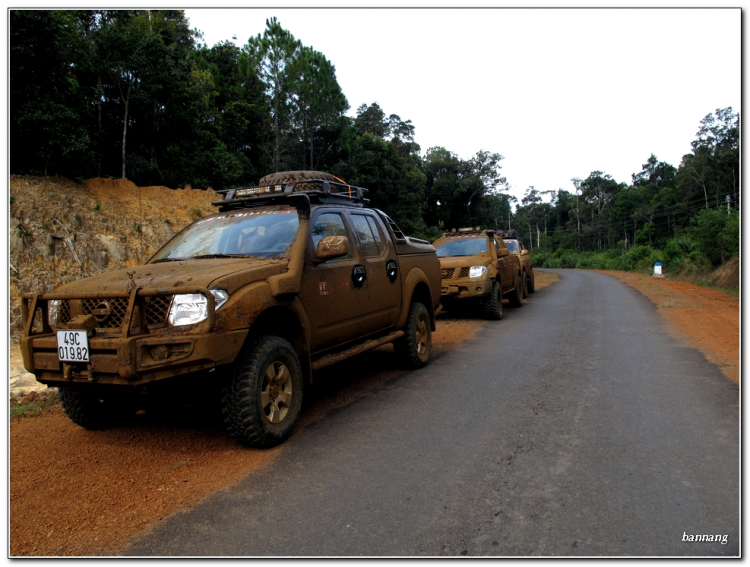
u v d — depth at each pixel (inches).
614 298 599.8
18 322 396.8
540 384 220.2
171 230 648.4
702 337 323.0
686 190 2559.1
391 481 130.3
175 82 756.0
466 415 181.3
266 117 1088.2
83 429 177.6
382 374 248.8
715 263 939.3
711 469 132.8
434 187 2266.2
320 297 183.3
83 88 655.8
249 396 145.9
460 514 113.0
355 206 235.0
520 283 559.2
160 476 137.6
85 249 517.7
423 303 277.9
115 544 105.1
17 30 512.4
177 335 132.6
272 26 1036.5
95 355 133.2
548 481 128.0
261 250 179.6
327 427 173.2
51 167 578.6
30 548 104.3
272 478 134.3
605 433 159.9
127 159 719.7
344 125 1205.1
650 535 103.0
